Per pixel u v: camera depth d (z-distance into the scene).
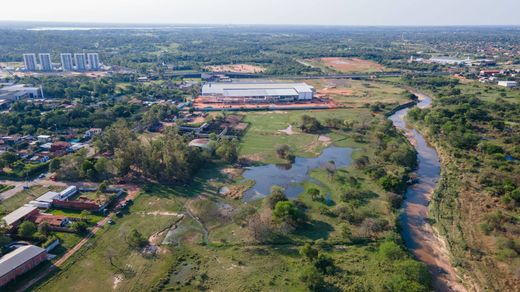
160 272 76.25
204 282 73.00
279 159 141.88
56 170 119.56
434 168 135.12
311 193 108.25
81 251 82.25
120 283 72.94
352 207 100.25
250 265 77.88
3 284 69.62
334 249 83.19
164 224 94.31
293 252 82.25
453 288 72.62
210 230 92.38
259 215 96.12
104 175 121.19
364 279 72.38
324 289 69.94
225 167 133.88
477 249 82.94
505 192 105.69
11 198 105.25
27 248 77.06
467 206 101.88
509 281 72.69
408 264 71.94
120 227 92.44
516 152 137.38
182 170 121.19
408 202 108.50
